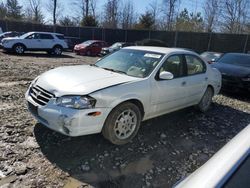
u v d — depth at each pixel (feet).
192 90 16.76
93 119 11.18
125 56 15.67
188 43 72.79
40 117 11.85
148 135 14.20
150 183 10.05
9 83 23.53
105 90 11.49
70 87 11.47
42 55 57.93
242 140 5.25
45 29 99.25
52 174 9.94
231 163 4.62
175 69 15.44
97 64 16.06
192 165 11.63
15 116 14.98
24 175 9.71
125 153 12.01
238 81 24.73
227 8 121.19
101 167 10.73
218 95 25.88
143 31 81.41
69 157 11.19
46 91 11.73
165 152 12.55
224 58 29.81
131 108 12.60
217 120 17.87
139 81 12.92
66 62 46.75
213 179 4.39
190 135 14.83
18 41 55.01
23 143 11.93
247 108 21.90
